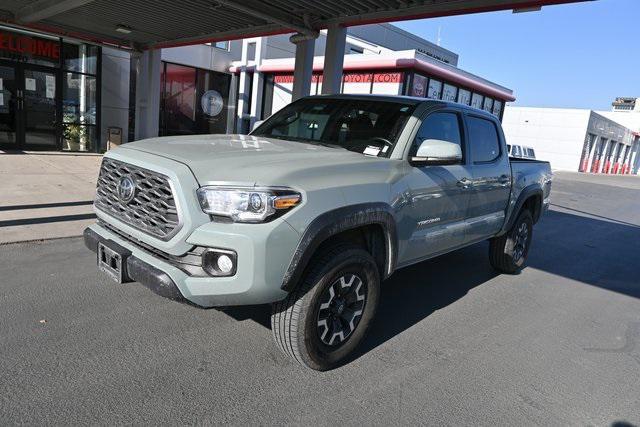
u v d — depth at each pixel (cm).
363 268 339
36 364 313
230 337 372
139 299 427
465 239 487
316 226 296
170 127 1914
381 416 292
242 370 329
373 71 1836
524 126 4344
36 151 1362
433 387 331
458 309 484
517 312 491
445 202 426
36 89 1370
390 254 363
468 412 305
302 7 884
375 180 347
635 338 451
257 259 277
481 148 500
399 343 395
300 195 294
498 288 564
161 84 1852
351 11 878
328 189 310
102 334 360
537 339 428
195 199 283
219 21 1096
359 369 346
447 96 1984
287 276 289
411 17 835
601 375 370
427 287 544
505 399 324
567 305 528
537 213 649
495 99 2330
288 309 312
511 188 552
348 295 340
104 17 1169
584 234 997
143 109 1559
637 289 616
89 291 436
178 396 293
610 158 5194
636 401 337
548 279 623
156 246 297
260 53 2006
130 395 290
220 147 348
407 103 423
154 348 347
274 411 288
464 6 761
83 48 1450
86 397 284
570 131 4103
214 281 281
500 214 545
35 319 374
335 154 358
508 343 413
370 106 436
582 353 407
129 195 320
